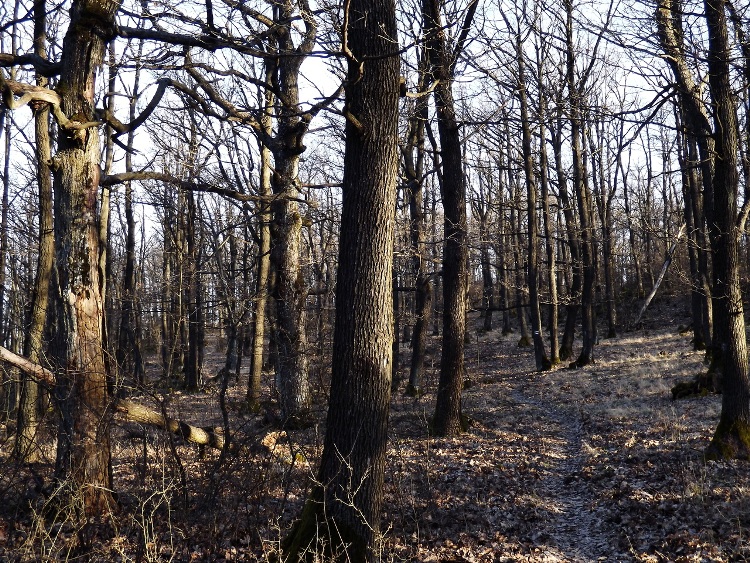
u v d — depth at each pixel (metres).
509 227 27.16
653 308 33.31
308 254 16.72
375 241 5.18
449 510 7.61
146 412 7.28
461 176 12.30
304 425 10.79
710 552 5.82
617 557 6.21
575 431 12.65
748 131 9.55
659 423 11.37
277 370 12.27
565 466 10.03
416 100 11.49
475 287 41.41
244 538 6.10
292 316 12.56
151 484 6.83
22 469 6.55
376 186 5.19
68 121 6.49
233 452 6.69
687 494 7.29
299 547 5.04
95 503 6.43
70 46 6.56
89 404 6.50
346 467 5.08
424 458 10.11
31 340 9.25
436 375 20.67
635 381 16.77
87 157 6.77
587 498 8.23
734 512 6.58
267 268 17.16
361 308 5.16
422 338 17.72
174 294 15.58
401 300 21.97
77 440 6.45
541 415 14.57
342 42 4.76
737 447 8.35
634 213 30.33
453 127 11.95
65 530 6.16
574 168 22.67
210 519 5.97
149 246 30.88
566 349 24.41
